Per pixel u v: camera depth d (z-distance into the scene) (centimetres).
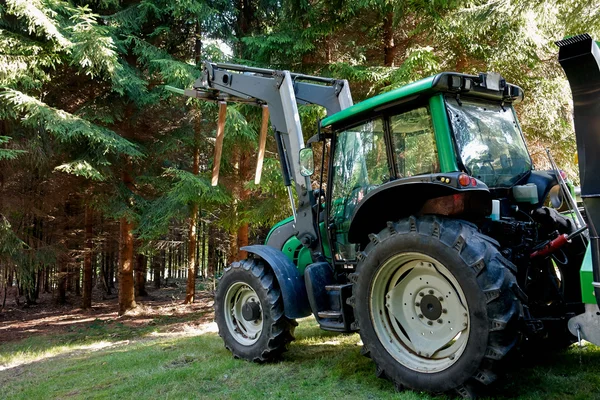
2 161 992
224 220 1077
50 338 1051
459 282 260
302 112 850
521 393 269
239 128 899
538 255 305
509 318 244
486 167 315
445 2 769
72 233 1524
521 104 850
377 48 958
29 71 888
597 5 628
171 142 1126
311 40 912
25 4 812
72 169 955
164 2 1066
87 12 1070
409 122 317
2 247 962
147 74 1112
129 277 1327
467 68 883
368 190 351
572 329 236
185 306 1347
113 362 470
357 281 314
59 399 347
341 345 441
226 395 314
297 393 305
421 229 282
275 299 396
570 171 839
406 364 288
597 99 216
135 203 1154
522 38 761
